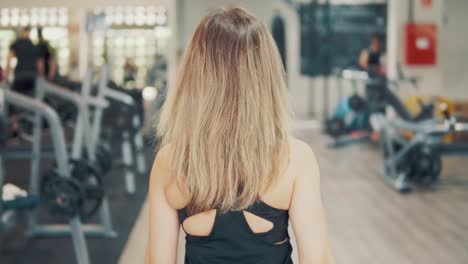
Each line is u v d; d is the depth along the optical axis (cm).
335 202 543
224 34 129
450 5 1042
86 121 440
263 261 127
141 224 466
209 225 127
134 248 404
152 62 1102
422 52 902
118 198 554
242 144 125
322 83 1231
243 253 127
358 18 1217
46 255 388
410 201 546
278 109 129
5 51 1095
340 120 866
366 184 619
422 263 376
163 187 132
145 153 804
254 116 126
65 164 352
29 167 702
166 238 132
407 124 593
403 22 911
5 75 779
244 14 133
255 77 127
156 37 1077
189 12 1161
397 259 384
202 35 130
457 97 1059
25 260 377
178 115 129
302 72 1234
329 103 1230
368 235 439
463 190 592
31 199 278
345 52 1223
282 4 1222
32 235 430
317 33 1201
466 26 1047
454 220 479
